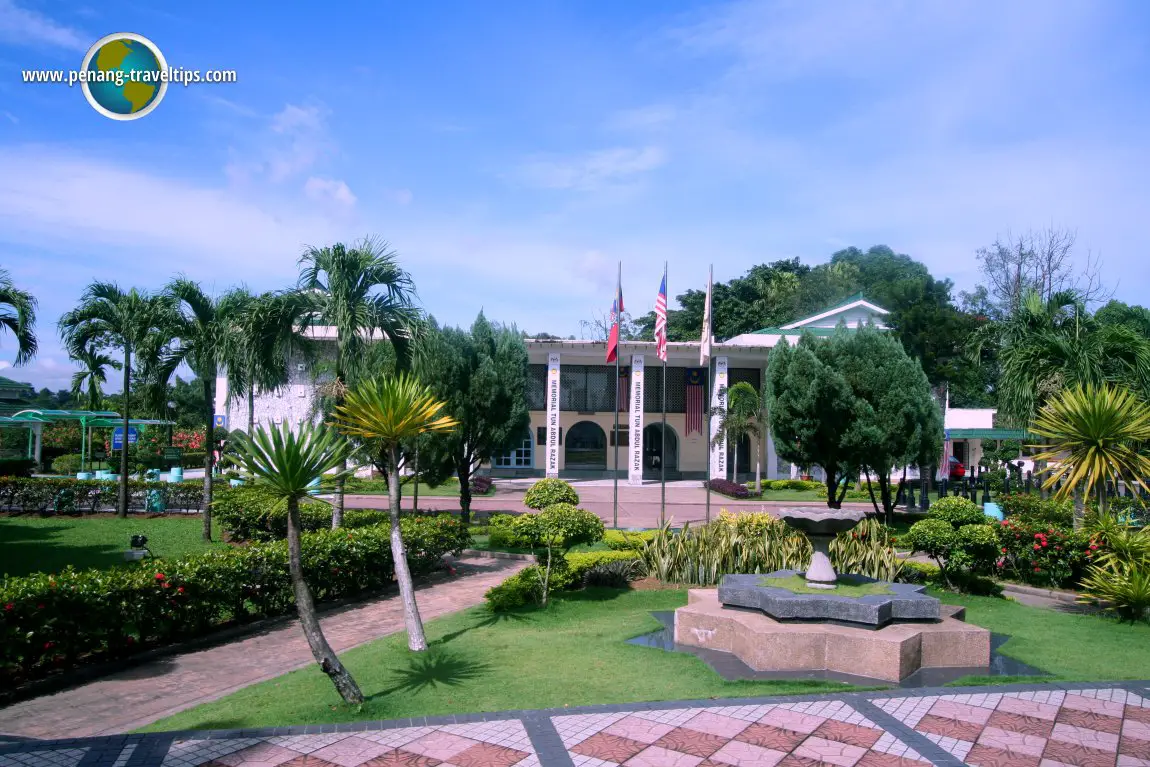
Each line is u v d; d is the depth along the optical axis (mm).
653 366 35906
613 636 8234
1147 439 10805
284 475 5793
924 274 48438
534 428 35781
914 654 7141
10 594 6566
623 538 13953
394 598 10727
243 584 8930
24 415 27688
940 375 34031
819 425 15398
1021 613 9594
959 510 11562
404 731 5496
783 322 48000
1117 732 5535
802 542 10969
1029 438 16406
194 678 7164
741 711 5902
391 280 12422
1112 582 9516
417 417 7445
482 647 7762
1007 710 5973
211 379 15406
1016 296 33594
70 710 6281
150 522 17562
